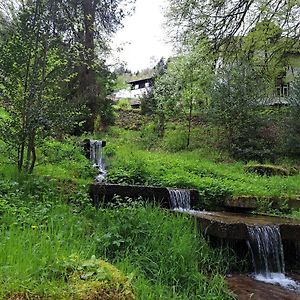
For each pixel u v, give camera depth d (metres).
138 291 3.67
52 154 9.66
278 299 5.30
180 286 4.84
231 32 9.05
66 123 8.16
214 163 15.38
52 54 8.30
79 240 4.79
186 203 8.79
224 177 12.44
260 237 6.74
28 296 2.59
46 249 3.69
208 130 20.09
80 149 11.24
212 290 4.93
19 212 5.73
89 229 5.76
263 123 17.41
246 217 8.51
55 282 2.81
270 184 11.61
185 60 18.36
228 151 17.48
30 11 7.98
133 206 6.80
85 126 18.27
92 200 7.57
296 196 10.36
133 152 15.00
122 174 10.29
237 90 17.39
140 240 5.60
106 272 2.91
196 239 6.11
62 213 6.09
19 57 7.73
